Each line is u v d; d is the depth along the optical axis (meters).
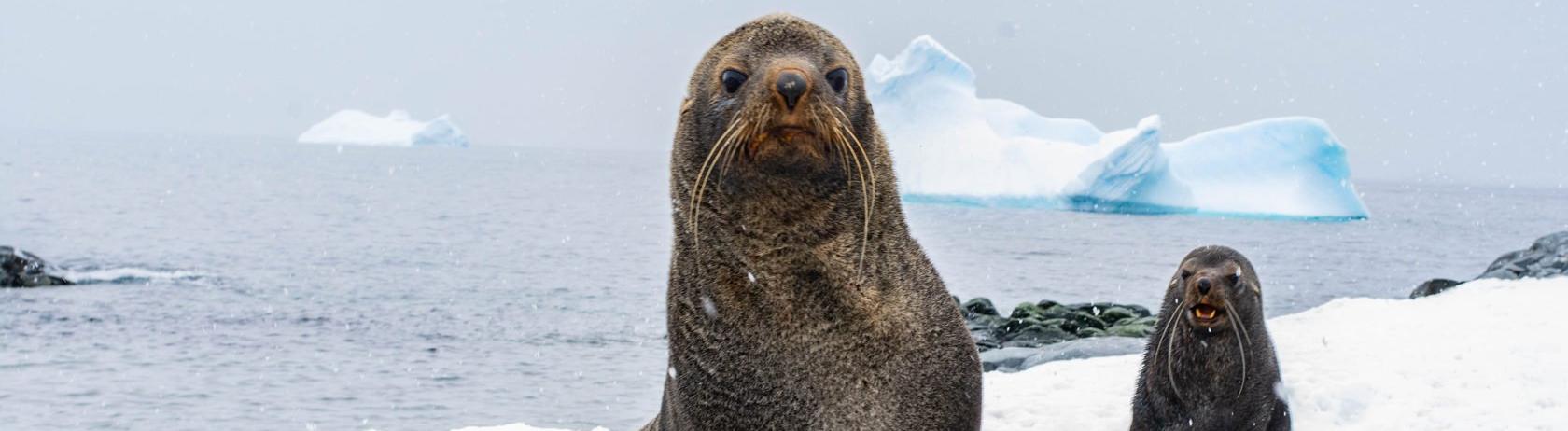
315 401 22.53
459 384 24.09
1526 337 13.46
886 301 5.52
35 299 35.25
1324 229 80.38
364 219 82.12
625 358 27.45
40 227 68.75
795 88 4.89
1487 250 68.06
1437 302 16.53
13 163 156.25
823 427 5.43
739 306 5.44
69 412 21.55
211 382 24.31
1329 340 14.32
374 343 29.81
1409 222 98.56
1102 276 48.56
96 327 30.97
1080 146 68.19
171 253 55.47
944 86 71.75
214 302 37.12
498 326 33.12
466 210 95.44
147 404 22.30
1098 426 10.91
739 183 5.24
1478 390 11.23
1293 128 64.62
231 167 171.00
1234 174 64.88
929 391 5.58
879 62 71.94
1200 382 9.62
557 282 45.47
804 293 5.38
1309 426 10.59
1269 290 46.09
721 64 5.41
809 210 5.27
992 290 43.47
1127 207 65.62
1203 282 9.34
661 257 57.91
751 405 5.48
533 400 22.47
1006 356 16.58
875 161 5.59
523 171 195.88
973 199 68.94
